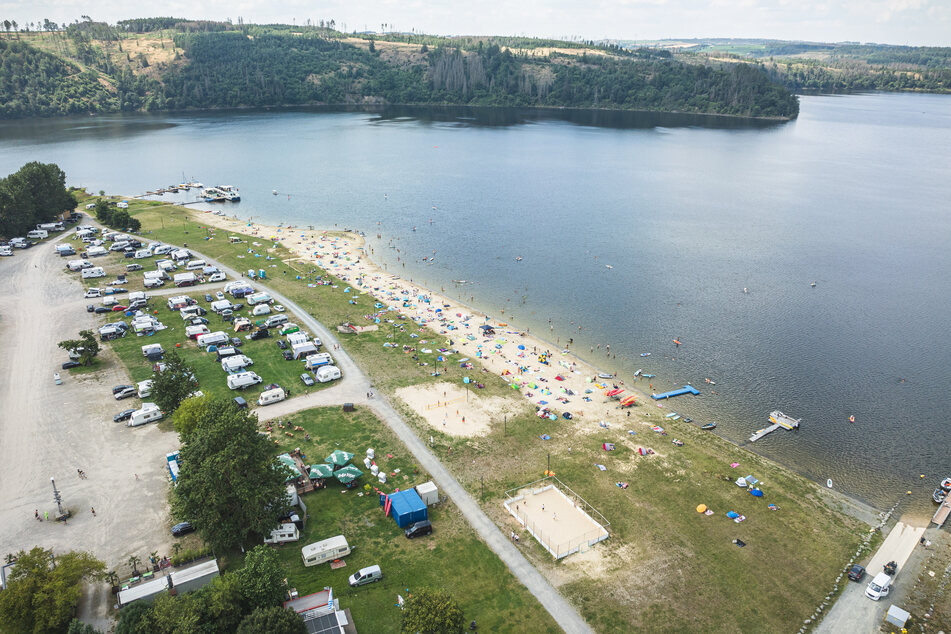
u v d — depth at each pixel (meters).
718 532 80.50
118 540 76.81
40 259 180.88
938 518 84.19
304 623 61.38
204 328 133.88
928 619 68.06
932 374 123.25
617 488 88.50
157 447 95.94
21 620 61.31
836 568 75.12
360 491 86.75
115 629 62.41
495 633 64.56
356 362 123.44
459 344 133.75
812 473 94.50
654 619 67.06
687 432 103.94
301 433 99.44
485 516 82.12
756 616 67.94
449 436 99.75
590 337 140.00
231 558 74.38
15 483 87.00
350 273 175.00
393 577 71.75
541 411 107.50
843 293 163.75
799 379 121.94
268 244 198.88
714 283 171.25
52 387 112.50
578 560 74.94
